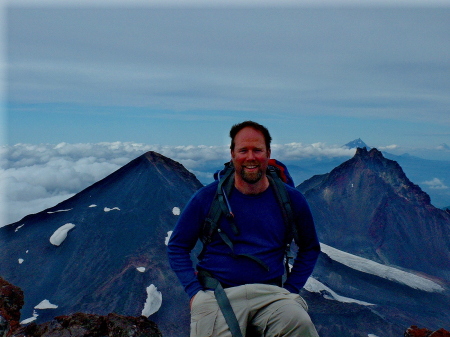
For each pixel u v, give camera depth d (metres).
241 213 1.48
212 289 1.48
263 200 1.50
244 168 1.43
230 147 1.51
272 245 1.50
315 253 1.60
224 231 1.49
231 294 1.44
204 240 1.52
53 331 1.85
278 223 1.50
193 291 1.50
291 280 1.58
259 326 1.42
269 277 1.49
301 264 1.59
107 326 1.89
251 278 1.47
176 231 1.56
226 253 1.49
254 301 1.42
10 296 2.49
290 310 1.37
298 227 1.54
